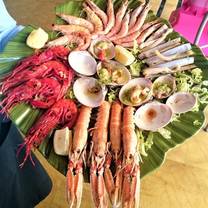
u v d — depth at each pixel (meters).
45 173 0.54
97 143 0.42
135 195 0.39
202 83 0.50
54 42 0.52
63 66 0.50
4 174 0.41
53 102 0.45
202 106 0.47
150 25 0.57
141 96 0.47
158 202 0.63
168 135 0.43
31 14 0.97
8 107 0.44
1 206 0.44
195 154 0.70
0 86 0.46
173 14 0.78
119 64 0.51
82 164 0.41
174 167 0.67
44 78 0.47
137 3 0.61
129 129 0.43
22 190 0.48
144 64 0.52
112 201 0.39
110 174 0.40
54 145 0.41
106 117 0.45
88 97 0.47
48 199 0.62
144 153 0.42
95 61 0.51
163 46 0.54
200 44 0.73
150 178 0.65
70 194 0.38
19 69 0.48
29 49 0.51
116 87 0.49
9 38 0.53
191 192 0.64
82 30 0.55
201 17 0.72
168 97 0.48
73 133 0.43
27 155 0.43
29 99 0.45
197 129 0.44
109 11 0.58
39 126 0.42
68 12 0.59
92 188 0.39
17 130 0.45
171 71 0.50
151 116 0.45
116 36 0.55
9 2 1.01
